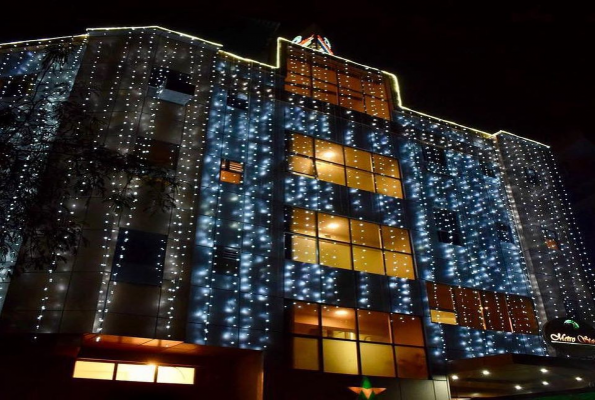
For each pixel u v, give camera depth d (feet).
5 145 30.83
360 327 55.52
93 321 41.98
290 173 61.21
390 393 53.11
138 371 47.85
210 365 51.37
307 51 75.25
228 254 51.67
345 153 67.92
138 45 59.72
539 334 67.15
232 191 55.67
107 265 44.86
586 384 54.60
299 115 66.95
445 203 71.46
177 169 53.21
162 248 48.16
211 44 64.59
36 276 43.45
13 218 32.14
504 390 60.75
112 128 52.80
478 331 62.59
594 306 73.26
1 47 59.62
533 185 81.25
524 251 73.97
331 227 60.59
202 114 58.39
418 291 61.57
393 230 65.00
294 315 52.39
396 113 76.28
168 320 45.11
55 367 44.27
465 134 81.20
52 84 56.49
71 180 47.75
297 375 49.21
